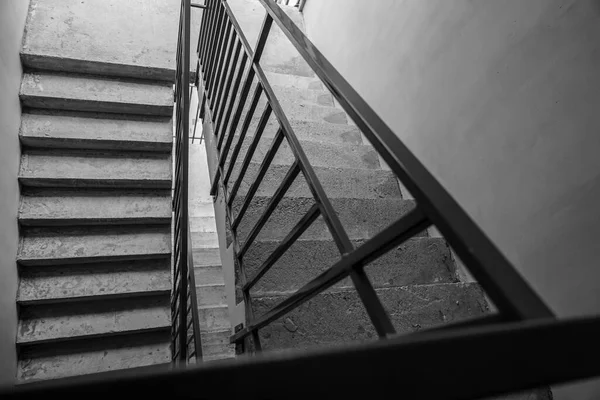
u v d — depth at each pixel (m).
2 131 1.72
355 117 0.52
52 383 0.20
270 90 1.05
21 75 2.07
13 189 1.84
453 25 1.55
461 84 1.52
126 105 2.21
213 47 2.04
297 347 1.18
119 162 2.20
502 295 0.28
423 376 0.23
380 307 0.50
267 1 1.00
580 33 1.05
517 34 1.25
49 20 2.33
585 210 1.06
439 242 1.60
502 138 1.34
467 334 0.24
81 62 2.17
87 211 2.06
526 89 1.23
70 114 2.17
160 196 2.25
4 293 1.66
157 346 2.10
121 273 2.10
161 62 2.46
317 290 0.67
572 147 1.09
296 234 0.83
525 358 0.24
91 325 1.99
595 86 1.02
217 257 4.09
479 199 1.47
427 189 0.38
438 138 1.68
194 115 5.90
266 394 0.22
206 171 6.36
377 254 0.50
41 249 1.94
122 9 2.54
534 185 1.22
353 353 0.23
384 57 2.08
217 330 2.94
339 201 1.66
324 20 2.88
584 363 0.25
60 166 2.08
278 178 1.77
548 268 1.19
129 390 0.21
